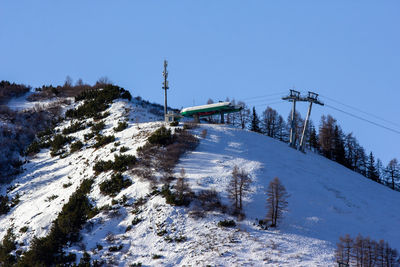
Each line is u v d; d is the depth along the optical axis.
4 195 52.88
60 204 42.97
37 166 61.75
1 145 68.44
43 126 81.88
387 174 74.94
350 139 80.44
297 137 86.75
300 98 65.19
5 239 37.12
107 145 59.91
